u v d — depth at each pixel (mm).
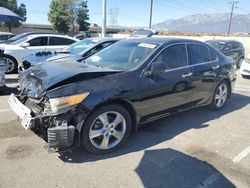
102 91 3754
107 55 4953
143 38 5375
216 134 4895
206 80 5480
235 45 14742
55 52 9062
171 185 3330
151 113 4496
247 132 5047
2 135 4457
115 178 3414
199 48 5504
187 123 5363
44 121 3529
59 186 3215
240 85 9664
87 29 56375
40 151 3975
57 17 49656
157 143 4422
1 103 6172
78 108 3562
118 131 4082
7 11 8656
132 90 4066
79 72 3855
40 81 3799
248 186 3357
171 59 4816
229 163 3885
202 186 3336
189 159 3949
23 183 3240
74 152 3977
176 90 4797
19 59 10312
